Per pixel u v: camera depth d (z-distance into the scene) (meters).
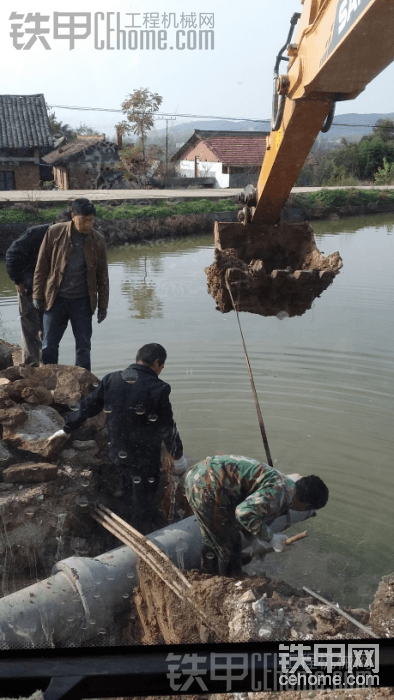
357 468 4.32
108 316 8.50
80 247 4.39
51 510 3.11
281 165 3.23
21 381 3.75
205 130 25.58
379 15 1.66
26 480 3.18
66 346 6.90
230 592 2.44
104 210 16.66
